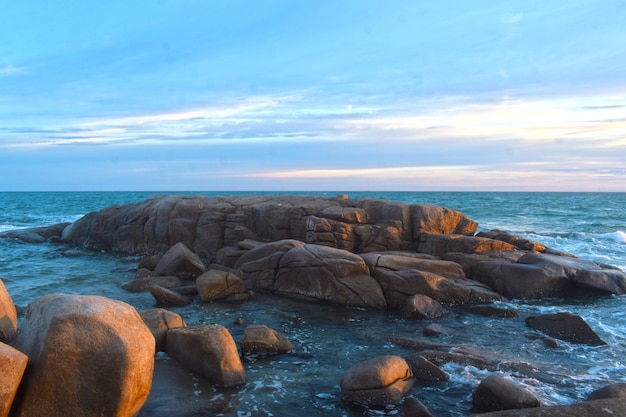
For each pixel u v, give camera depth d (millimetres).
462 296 15148
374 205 22578
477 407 7852
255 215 23672
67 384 5980
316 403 7988
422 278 15164
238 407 7750
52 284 18125
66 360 5992
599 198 103938
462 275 16484
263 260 16922
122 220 27750
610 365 9812
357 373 8219
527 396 7617
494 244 19172
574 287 16328
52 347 5977
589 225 40750
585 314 14078
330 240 20375
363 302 14930
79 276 19891
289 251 16562
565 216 50156
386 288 15195
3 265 22562
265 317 13734
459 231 21500
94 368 6066
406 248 20719
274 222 22828
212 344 8906
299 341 11500
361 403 7961
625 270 20250
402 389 8203
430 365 9125
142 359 6379
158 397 7930
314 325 12969
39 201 89188
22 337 6832
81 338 6094
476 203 77875
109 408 6086
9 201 88750
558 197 112938
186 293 16172
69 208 66750
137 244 26281
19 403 5871
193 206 24891
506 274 16375
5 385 5590
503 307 14398
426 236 20078
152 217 25891
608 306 14945
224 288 15641
